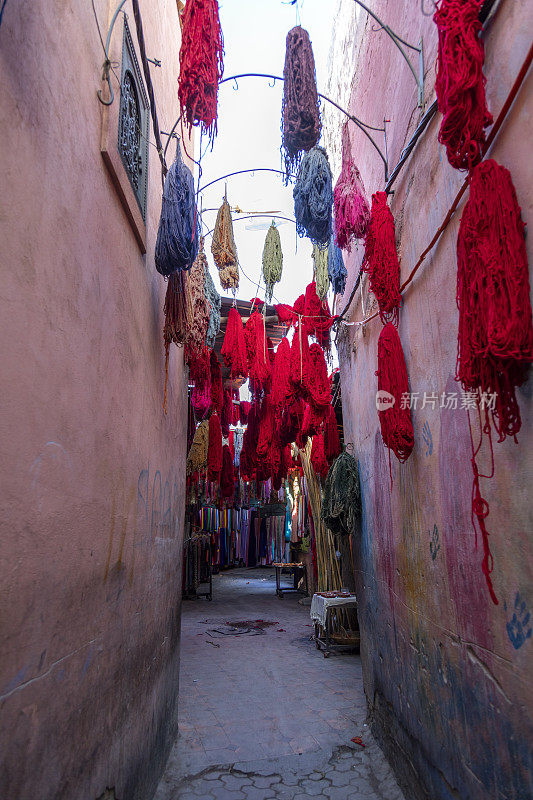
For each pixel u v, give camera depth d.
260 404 7.45
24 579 1.13
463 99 1.58
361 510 4.21
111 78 1.94
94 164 1.74
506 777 1.64
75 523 1.50
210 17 2.09
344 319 5.02
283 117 2.51
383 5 3.30
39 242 1.25
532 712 1.47
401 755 2.96
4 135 1.06
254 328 6.20
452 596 2.13
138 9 2.34
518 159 1.47
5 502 1.04
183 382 4.47
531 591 1.48
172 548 3.71
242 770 3.31
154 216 3.00
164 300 3.36
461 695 2.03
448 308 2.13
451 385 2.10
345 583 7.01
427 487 2.44
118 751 1.99
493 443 1.72
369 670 3.96
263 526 18.86
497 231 1.46
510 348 1.36
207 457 8.16
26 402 1.16
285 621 8.69
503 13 1.58
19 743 1.10
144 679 2.54
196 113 2.11
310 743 3.69
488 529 1.75
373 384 3.75
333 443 5.68
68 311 1.46
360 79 4.10
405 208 2.77
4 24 1.06
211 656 6.32
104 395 1.84
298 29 2.49
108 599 1.86
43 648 1.25
